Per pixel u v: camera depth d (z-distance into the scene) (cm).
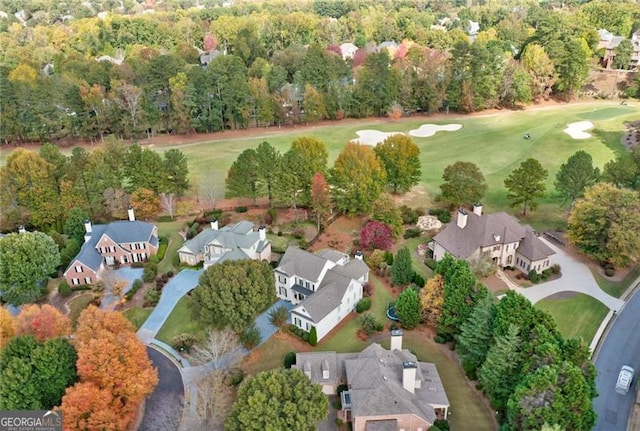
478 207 7319
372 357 5103
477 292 5581
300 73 13762
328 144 12244
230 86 12900
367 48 18250
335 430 4850
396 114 13662
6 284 6525
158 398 5294
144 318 6562
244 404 4309
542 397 4222
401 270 6762
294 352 5831
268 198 9750
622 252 6750
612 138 11881
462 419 4909
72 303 6844
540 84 14362
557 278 7050
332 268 6669
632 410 4997
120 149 9181
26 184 8431
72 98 12069
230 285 5712
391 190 9725
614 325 6175
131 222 7931
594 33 16300
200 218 8925
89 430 4362
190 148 12300
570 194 8206
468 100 13775
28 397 4497
